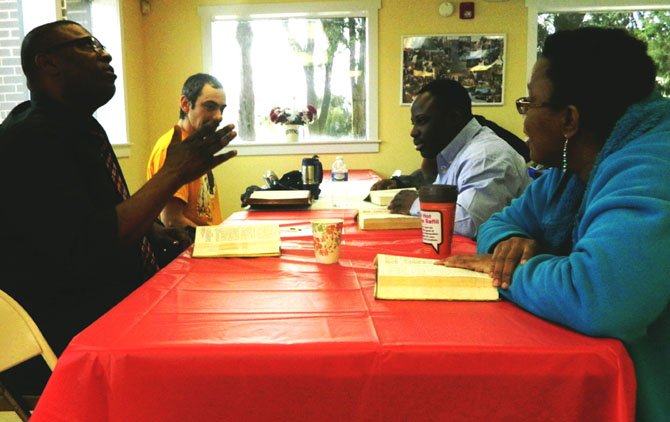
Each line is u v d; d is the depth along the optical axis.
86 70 1.50
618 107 0.95
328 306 0.94
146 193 1.36
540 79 1.00
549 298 0.82
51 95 1.48
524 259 0.96
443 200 1.27
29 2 3.19
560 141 1.01
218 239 1.38
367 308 0.92
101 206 1.51
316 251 1.26
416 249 1.41
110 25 4.25
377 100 4.94
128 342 0.77
